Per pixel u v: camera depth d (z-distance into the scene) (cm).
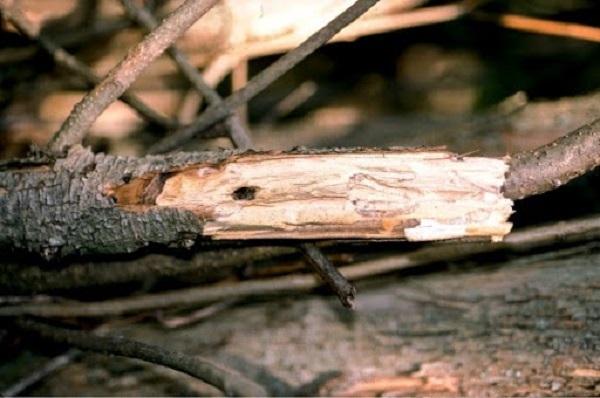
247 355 70
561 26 84
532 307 68
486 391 63
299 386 67
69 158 61
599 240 70
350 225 58
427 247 70
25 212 60
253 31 78
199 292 71
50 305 70
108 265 67
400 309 72
